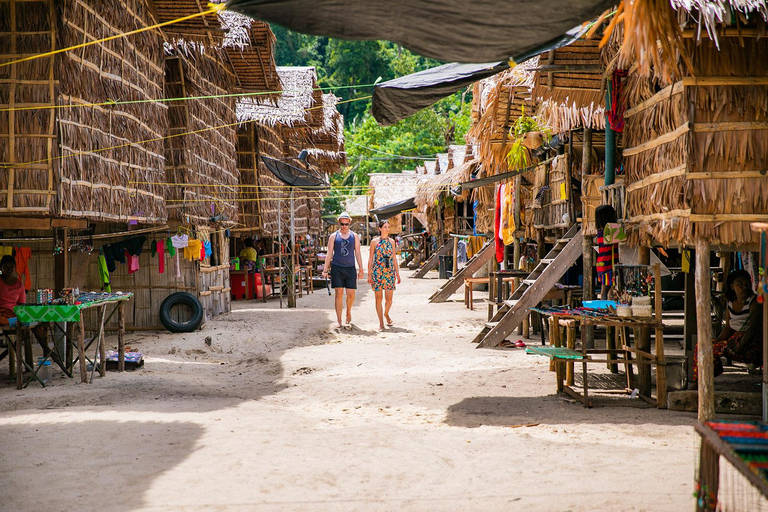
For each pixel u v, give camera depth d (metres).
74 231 12.87
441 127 55.78
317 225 33.12
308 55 67.75
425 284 26.47
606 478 4.93
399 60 63.75
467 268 19.80
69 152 8.27
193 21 11.60
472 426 6.82
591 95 9.30
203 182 14.47
